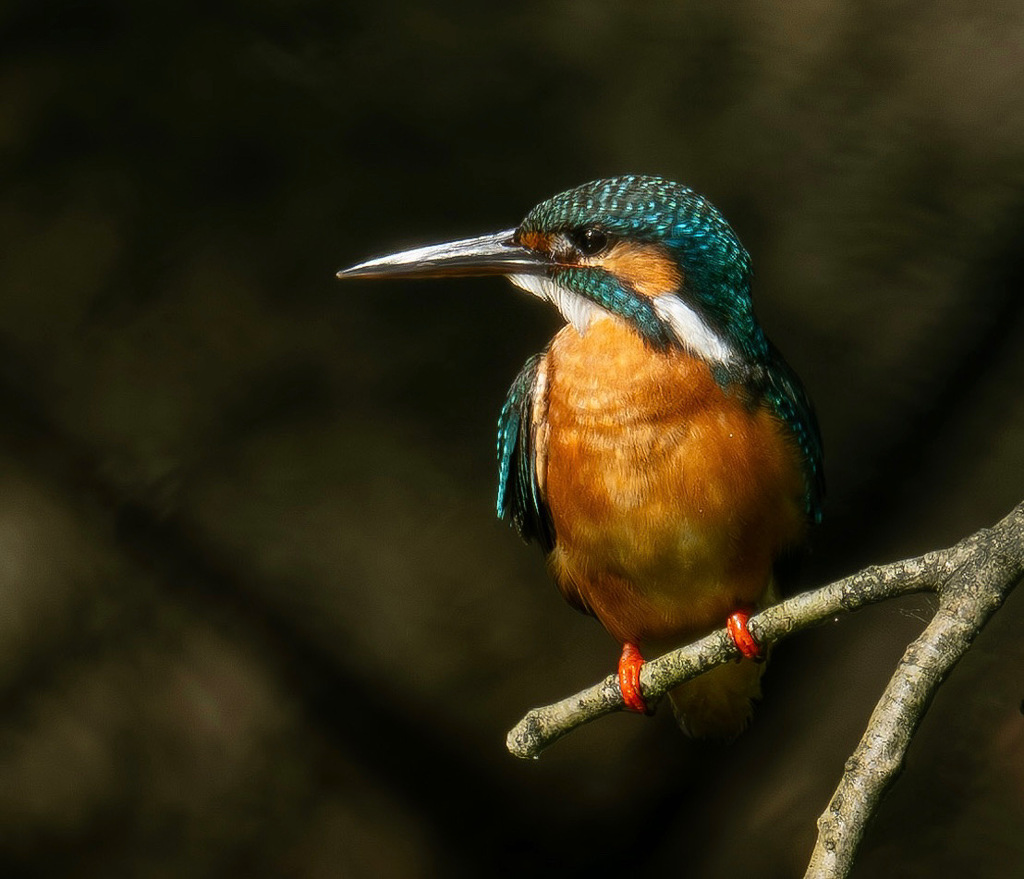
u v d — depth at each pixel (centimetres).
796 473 657
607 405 638
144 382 1097
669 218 657
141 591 1102
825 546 1099
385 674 1114
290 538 1107
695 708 731
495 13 1111
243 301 1098
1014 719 1028
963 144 1097
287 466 1105
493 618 1115
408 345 1106
